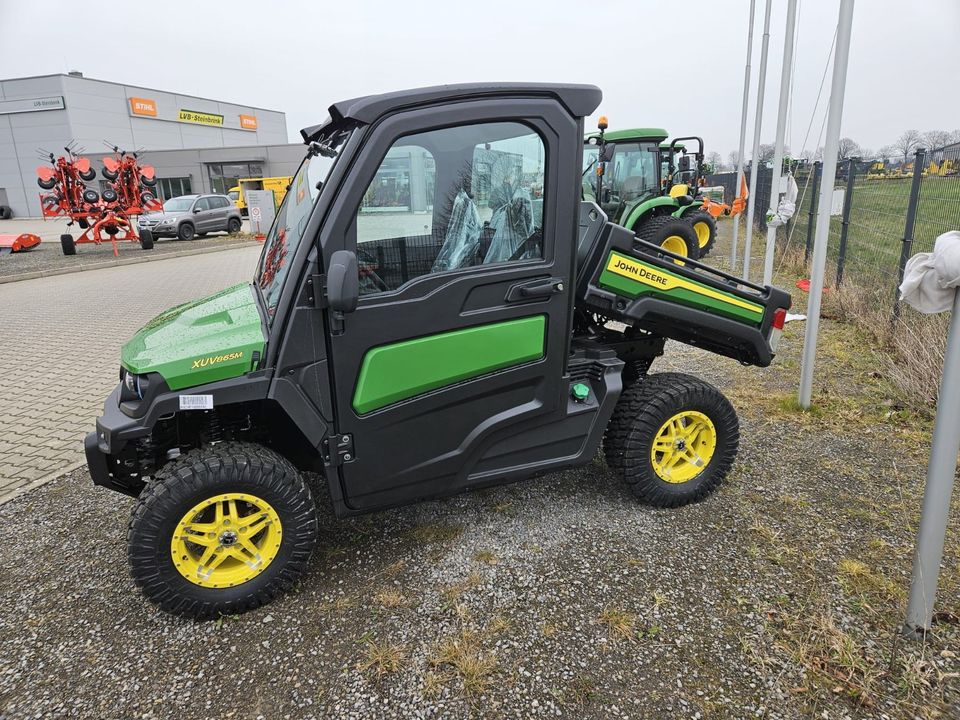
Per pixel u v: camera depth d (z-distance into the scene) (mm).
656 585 2635
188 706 2117
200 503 2406
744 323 3330
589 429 3043
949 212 6383
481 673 2188
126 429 2336
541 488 3529
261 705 2109
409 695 2121
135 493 2830
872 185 8211
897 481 3439
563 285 2713
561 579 2697
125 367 2510
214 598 2486
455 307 2547
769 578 2654
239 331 2484
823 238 4117
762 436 4082
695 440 3312
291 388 2406
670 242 11125
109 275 13836
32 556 3061
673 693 2088
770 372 5352
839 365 5391
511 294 2629
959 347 2025
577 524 3137
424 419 2639
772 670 2160
